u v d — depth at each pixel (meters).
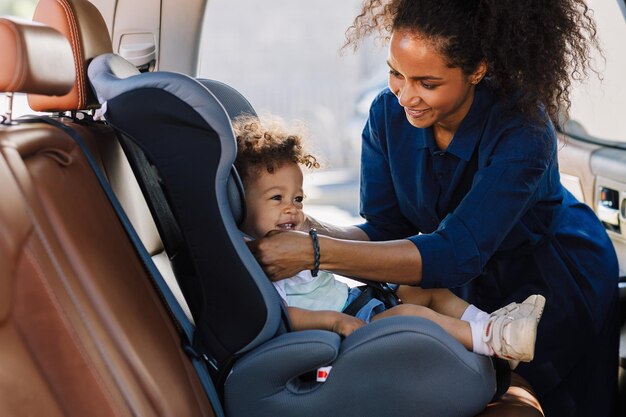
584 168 2.87
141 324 1.49
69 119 1.79
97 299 1.41
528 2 1.83
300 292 1.97
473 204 1.86
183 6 2.55
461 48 1.79
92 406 1.38
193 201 1.60
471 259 1.83
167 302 1.63
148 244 1.89
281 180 1.95
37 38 1.42
